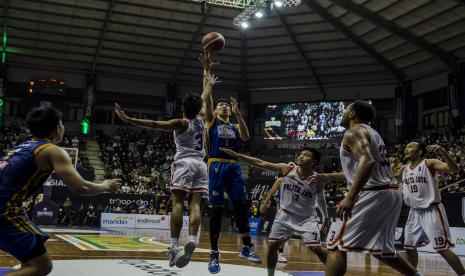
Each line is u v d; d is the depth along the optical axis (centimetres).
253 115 3569
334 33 2878
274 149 3391
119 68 3278
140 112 3497
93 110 3234
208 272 699
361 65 3127
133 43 3002
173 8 2677
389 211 444
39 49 2995
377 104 3312
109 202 2597
